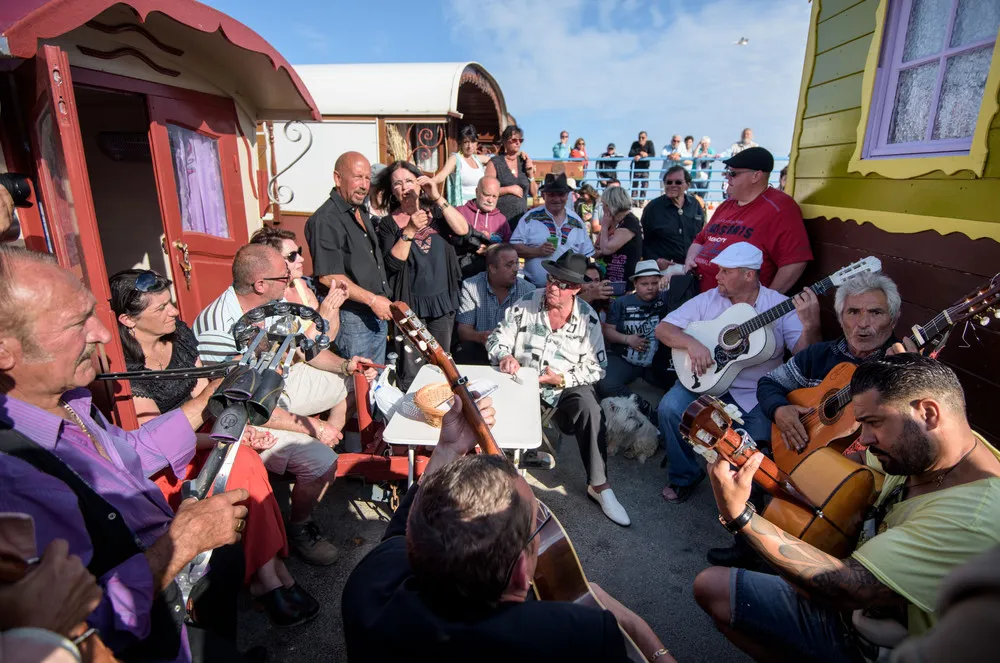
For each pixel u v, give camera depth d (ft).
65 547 3.08
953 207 8.21
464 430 4.99
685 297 13.26
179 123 12.57
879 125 10.22
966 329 7.93
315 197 19.44
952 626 1.83
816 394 7.82
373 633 3.03
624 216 17.69
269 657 6.91
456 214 14.34
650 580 8.46
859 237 10.45
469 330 13.20
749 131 38.47
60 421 4.31
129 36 10.78
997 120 7.41
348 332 12.07
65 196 6.59
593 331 10.27
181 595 4.68
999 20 7.81
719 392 9.87
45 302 4.12
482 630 2.92
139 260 15.01
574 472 11.27
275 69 12.17
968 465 4.57
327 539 9.00
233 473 6.56
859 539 5.61
